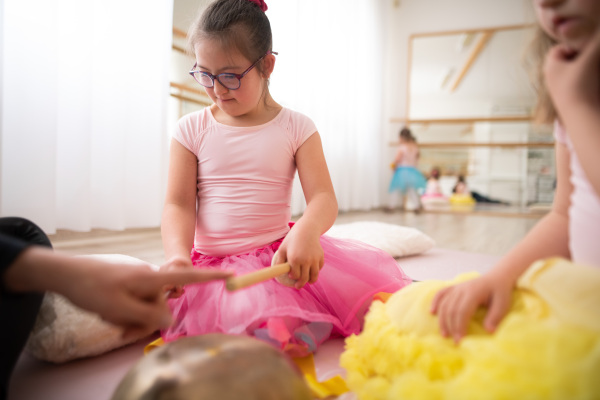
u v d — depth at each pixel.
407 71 4.45
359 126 3.61
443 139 4.40
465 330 0.41
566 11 0.37
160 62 1.70
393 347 0.45
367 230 1.57
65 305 0.65
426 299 0.47
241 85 0.78
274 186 0.85
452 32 4.30
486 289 0.42
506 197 4.31
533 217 3.24
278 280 0.66
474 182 4.38
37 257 0.39
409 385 0.40
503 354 0.36
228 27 0.76
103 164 1.59
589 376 0.32
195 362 0.41
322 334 0.73
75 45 1.45
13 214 1.31
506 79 4.21
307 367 0.64
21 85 1.31
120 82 1.58
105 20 1.53
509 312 0.41
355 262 0.80
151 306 0.40
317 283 0.75
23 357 0.66
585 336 0.34
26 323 0.49
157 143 1.71
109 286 0.38
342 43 3.24
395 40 4.47
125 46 1.59
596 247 0.41
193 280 0.44
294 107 2.55
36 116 1.34
